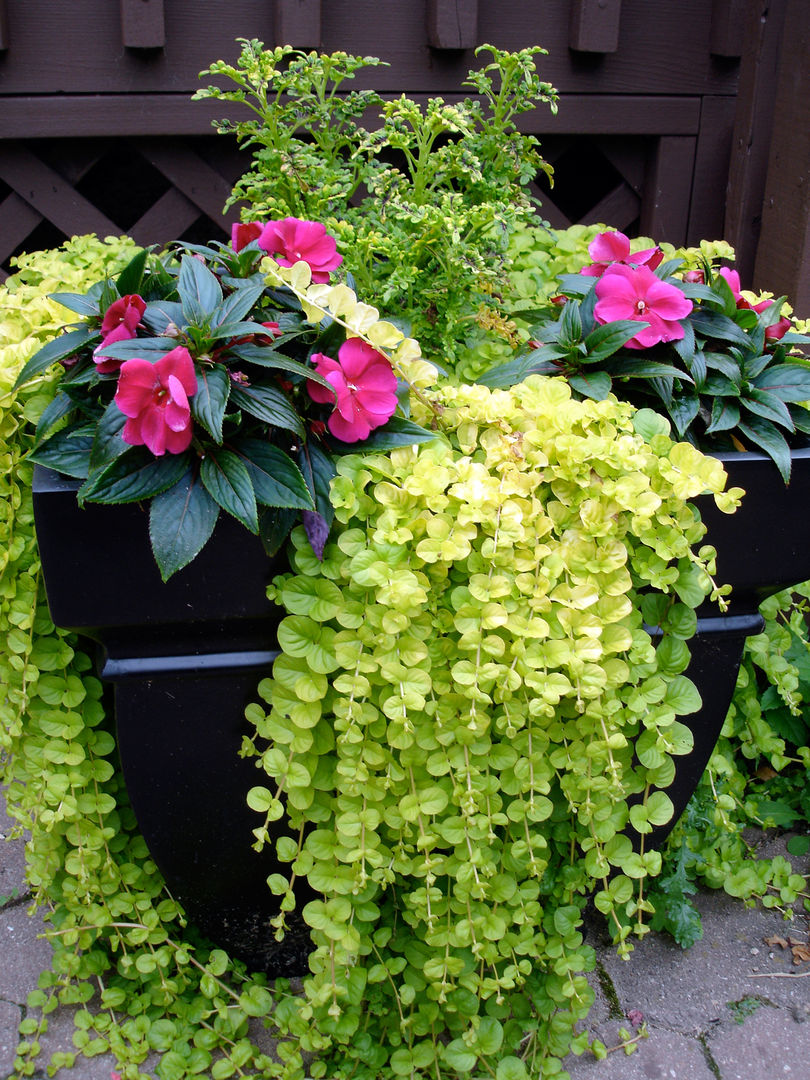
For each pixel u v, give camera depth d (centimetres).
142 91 238
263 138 186
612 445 131
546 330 157
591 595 131
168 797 143
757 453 138
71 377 128
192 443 121
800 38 223
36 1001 159
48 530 119
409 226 173
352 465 128
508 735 131
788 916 181
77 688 144
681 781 158
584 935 177
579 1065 155
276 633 135
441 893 143
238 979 163
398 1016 154
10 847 197
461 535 126
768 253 242
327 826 144
